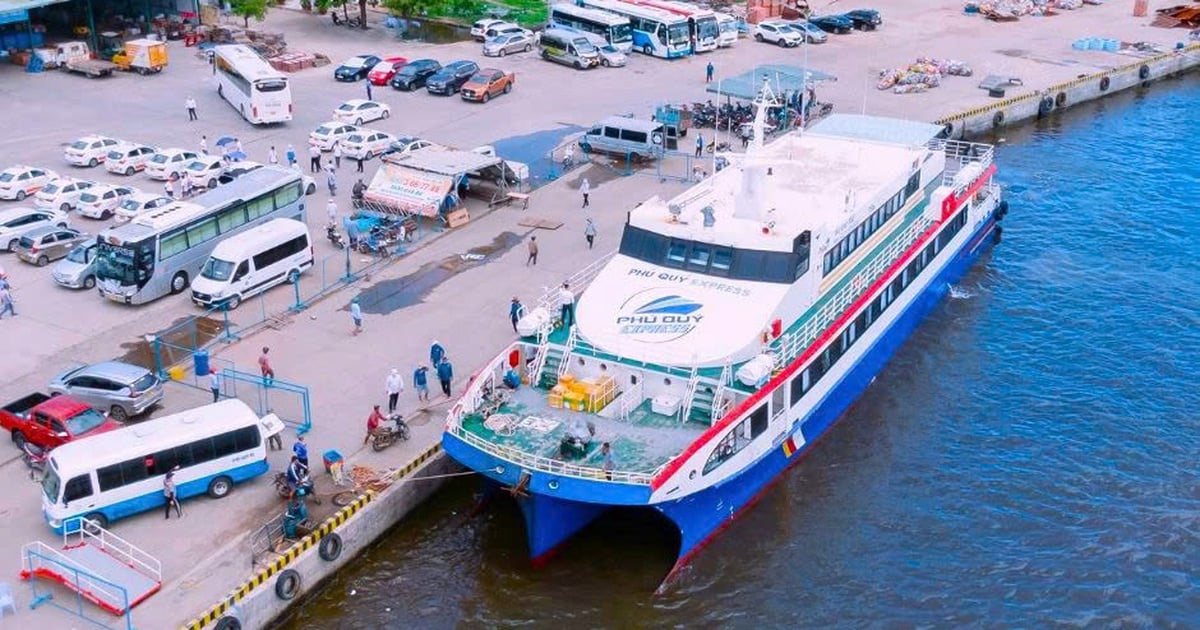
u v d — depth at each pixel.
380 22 105.88
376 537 38.19
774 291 40.50
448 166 61.44
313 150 68.38
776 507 40.44
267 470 39.25
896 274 47.75
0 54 89.56
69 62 87.94
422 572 37.38
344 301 52.38
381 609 35.81
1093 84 89.62
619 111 80.50
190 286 53.38
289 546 35.50
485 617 35.59
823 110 79.75
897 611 35.53
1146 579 36.44
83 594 32.97
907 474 42.22
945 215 52.94
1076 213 66.56
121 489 36.12
